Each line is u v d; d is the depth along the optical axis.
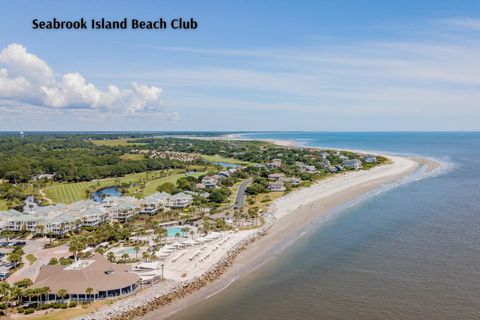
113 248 132.38
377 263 112.38
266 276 107.12
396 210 174.12
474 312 84.19
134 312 88.12
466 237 132.88
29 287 94.00
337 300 91.62
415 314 84.06
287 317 85.06
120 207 177.00
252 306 90.56
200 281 103.25
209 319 85.50
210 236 139.00
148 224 164.62
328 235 140.38
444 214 164.75
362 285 98.69
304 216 169.62
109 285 94.25
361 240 133.12
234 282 104.19
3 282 97.06
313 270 109.62
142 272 105.81
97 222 167.25
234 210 186.62
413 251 120.81
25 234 153.62
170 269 110.31
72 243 131.75
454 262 111.25
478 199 194.12
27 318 85.06
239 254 125.19
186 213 184.75
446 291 93.88
